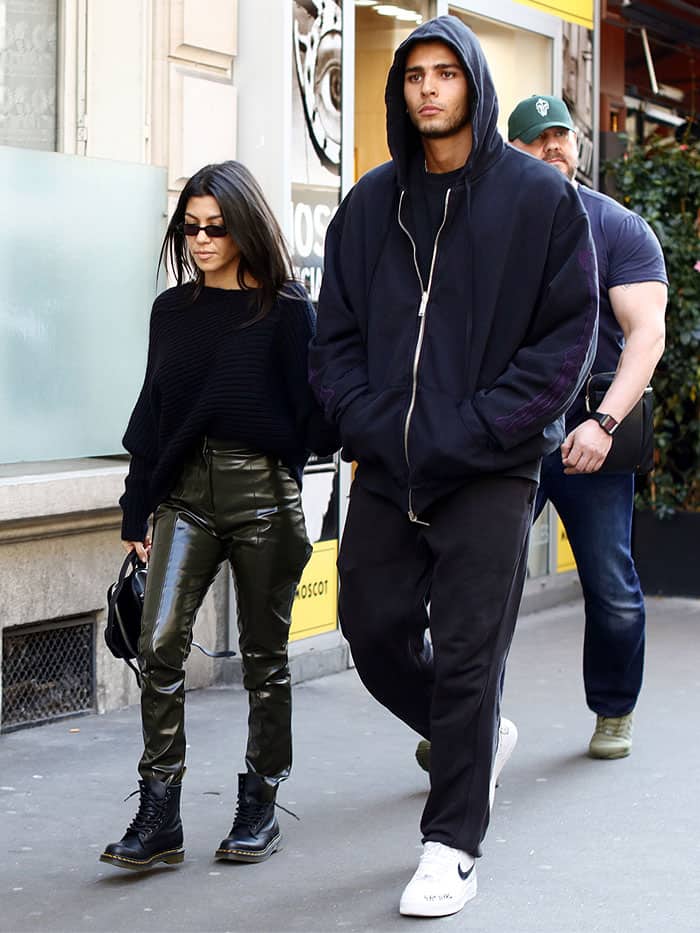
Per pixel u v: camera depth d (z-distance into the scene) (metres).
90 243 6.32
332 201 7.45
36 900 4.25
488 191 4.16
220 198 4.37
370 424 4.18
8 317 6.01
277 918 4.13
